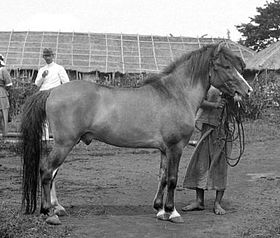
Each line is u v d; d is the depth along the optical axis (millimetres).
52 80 9234
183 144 6359
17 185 8602
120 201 7453
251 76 33094
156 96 6270
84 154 12680
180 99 6348
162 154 6414
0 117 12641
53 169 6031
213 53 6461
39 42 38594
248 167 10836
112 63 37000
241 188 8570
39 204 6922
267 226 6035
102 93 6141
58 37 39531
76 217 6375
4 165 10703
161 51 39375
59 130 5996
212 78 6496
